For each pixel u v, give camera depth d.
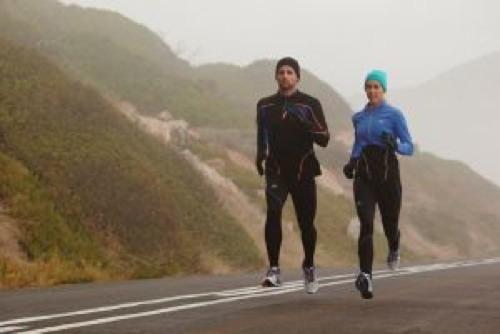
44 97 23.41
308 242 8.24
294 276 13.37
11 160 17.89
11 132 19.55
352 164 8.12
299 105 7.75
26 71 24.55
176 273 18.66
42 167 18.69
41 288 10.30
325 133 7.78
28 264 14.43
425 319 6.44
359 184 8.03
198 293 9.01
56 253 15.68
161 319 6.37
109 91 43.75
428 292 9.35
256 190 34.91
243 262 23.70
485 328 5.94
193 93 50.81
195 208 24.27
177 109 47.03
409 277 12.76
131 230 19.03
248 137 46.38
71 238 16.59
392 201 8.16
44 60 27.12
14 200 16.33
